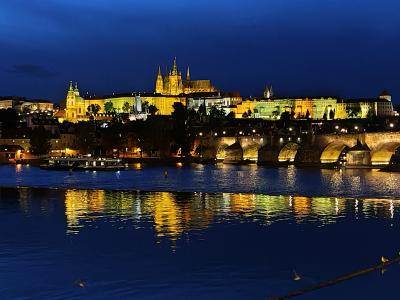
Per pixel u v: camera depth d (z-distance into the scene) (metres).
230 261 75.94
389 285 66.44
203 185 184.38
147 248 83.00
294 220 105.25
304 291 42.22
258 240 88.00
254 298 62.56
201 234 92.44
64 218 109.31
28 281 68.31
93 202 134.88
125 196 149.12
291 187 175.00
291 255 79.00
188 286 66.00
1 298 63.16
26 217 111.06
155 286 66.12
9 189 172.50
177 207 123.94
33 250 82.44
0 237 91.19
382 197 144.12
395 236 90.81
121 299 62.50
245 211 116.88
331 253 80.12
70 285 66.69
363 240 88.00
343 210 118.12
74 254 79.56
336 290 65.06
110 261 76.12
